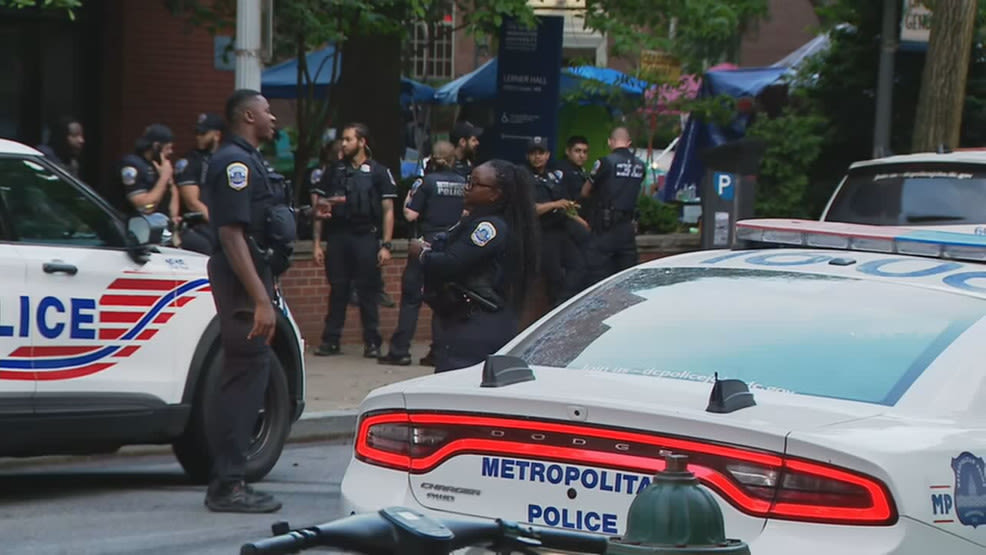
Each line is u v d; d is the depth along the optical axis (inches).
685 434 265.9
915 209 724.0
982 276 328.2
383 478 298.0
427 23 1088.2
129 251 524.1
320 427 693.3
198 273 543.2
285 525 187.5
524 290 491.5
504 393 282.7
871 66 1178.0
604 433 271.6
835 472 257.6
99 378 513.3
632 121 1542.8
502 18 1090.7
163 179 799.7
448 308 484.7
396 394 299.1
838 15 1193.4
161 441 537.6
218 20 1024.2
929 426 277.9
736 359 303.3
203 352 539.8
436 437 291.9
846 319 310.8
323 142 1326.3
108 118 1091.3
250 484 549.3
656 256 1133.1
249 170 485.1
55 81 1086.4
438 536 190.1
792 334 308.3
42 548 447.2
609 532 268.7
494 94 1445.6
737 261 349.7
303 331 948.6
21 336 495.5
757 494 260.7
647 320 325.1
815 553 254.5
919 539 258.1
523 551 203.9
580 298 349.1
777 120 1181.1
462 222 485.4
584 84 1403.8
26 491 543.8
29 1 867.4
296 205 1137.4
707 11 1105.4
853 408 281.1
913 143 1023.6
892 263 339.9
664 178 1689.2
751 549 257.9
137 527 480.1
